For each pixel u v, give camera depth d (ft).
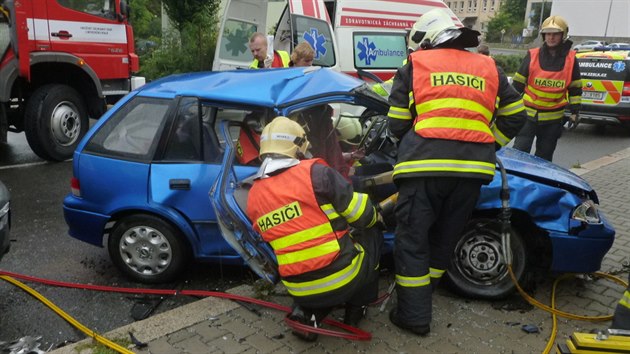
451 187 10.27
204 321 11.39
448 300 12.54
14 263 14.60
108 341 10.46
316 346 10.59
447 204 10.64
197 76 14.08
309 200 9.43
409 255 10.75
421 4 32.14
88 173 13.25
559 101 18.78
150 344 10.53
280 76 13.24
